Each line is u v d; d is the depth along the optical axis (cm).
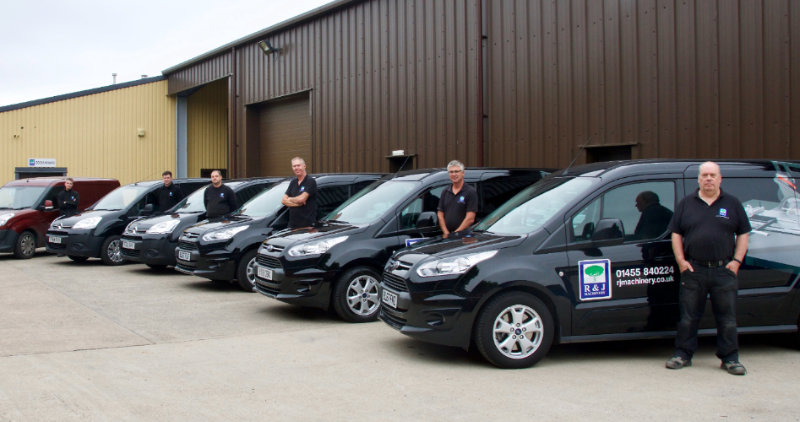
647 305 554
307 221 881
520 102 1181
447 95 1334
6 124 2289
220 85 2752
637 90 1004
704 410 427
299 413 426
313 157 1772
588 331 546
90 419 412
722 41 905
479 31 1247
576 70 1089
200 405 442
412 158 1429
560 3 1114
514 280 528
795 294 569
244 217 982
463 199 736
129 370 529
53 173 2375
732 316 520
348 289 728
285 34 1881
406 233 759
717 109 910
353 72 1611
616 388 479
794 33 834
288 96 1883
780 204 583
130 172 2528
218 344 623
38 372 520
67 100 2402
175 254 1016
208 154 2722
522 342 536
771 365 544
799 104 827
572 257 545
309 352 593
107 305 837
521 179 845
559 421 408
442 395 464
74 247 1266
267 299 888
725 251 516
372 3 1546
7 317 751
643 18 997
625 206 567
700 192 528
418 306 546
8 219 1387
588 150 1077
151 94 2575
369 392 472
